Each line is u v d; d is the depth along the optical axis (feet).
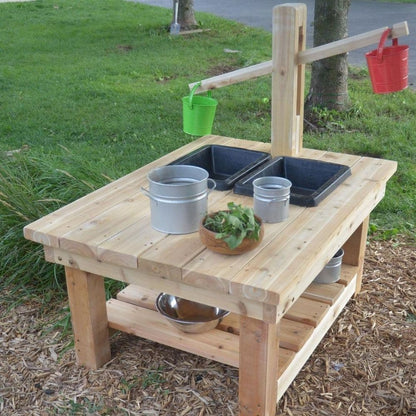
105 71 29.81
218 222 7.64
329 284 10.32
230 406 8.69
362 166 10.40
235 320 9.43
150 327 9.30
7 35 39.32
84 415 8.61
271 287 6.80
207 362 9.57
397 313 10.89
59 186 13.16
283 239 7.88
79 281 8.82
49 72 29.73
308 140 19.57
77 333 9.30
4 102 24.62
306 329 9.10
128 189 9.59
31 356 9.84
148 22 42.96
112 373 9.38
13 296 11.39
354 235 10.85
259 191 8.23
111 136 20.70
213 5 52.49
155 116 22.62
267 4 52.47
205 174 8.41
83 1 53.98
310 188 10.29
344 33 20.67
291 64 9.98
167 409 8.68
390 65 9.38
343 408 8.69
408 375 9.34
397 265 12.45
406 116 21.90
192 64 31.04
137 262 7.54
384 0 53.21
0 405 8.84
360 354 9.84
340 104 21.72
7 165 13.93
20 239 11.84
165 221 8.05
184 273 7.24
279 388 8.39
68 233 8.15
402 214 14.66
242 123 21.68
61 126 21.58
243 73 10.38
